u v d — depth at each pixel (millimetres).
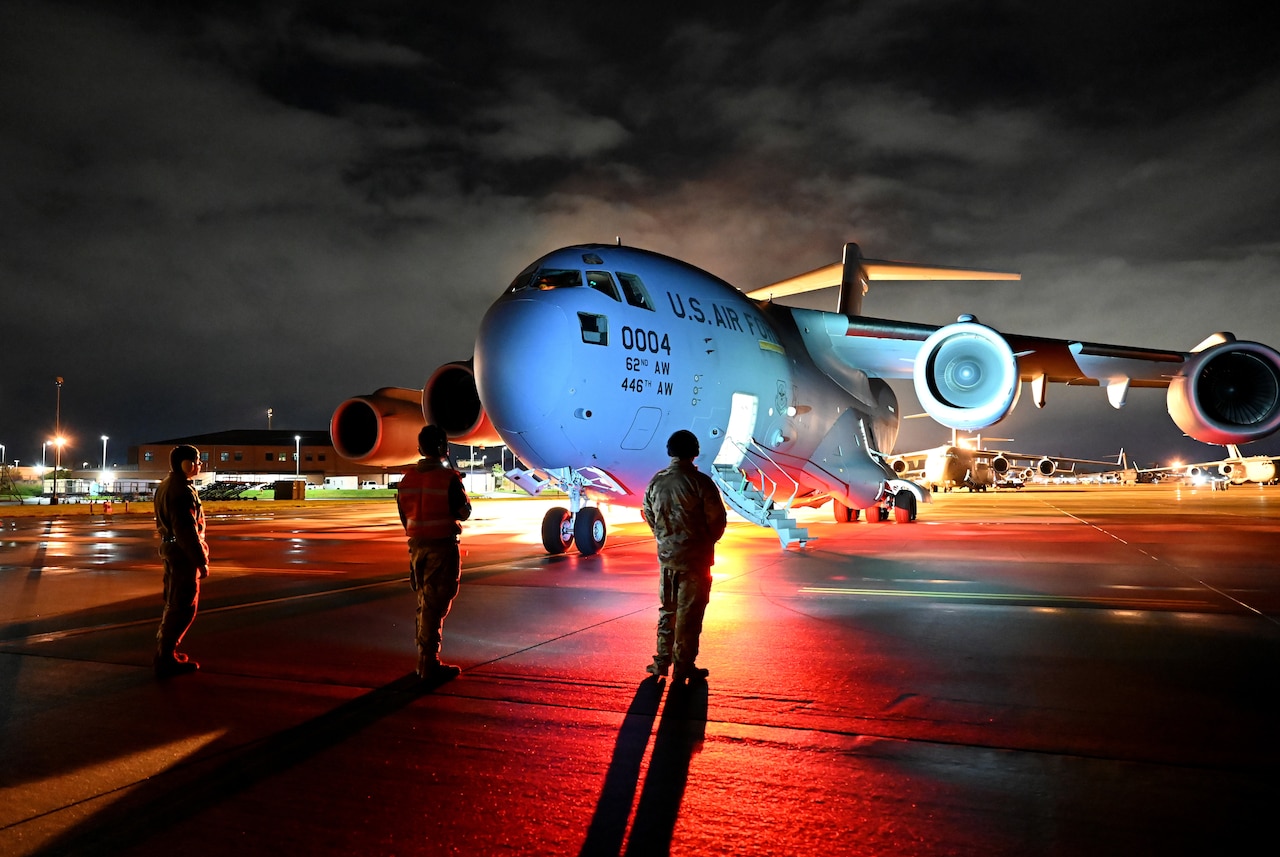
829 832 3221
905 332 17109
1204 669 5539
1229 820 3248
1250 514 23812
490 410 11492
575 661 5969
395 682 5469
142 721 4676
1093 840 3105
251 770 3918
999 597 8570
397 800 3568
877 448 19703
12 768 3965
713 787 3670
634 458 12117
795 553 12930
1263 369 15617
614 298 11711
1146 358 16172
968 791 3574
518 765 3951
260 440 79188
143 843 3189
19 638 7082
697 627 5312
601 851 3094
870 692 5086
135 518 31281
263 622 7711
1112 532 16812
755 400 13750
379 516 31469
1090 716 4551
